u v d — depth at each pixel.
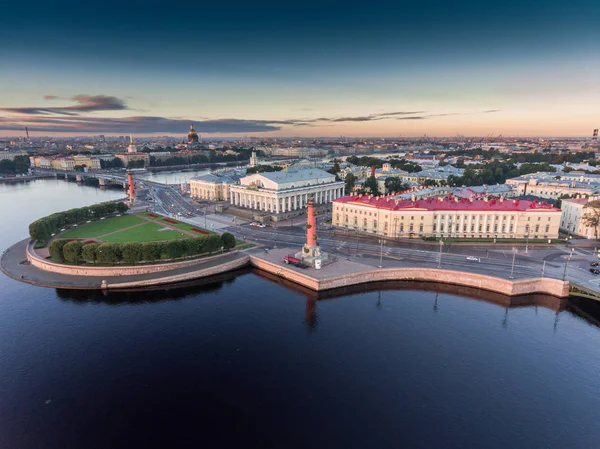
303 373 103.56
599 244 197.38
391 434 83.69
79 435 83.50
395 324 128.75
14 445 80.69
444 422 87.06
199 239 184.50
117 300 147.00
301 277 161.12
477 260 175.00
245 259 184.12
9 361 107.56
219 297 150.25
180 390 97.12
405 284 163.38
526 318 133.88
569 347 115.69
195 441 82.12
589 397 94.88
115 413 89.69
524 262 172.12
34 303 143.25
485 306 142.75
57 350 113.12
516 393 96.06
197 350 113.62
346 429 85.19
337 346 115.56
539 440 82.38
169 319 131.88
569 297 148.50
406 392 96.44
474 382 99.94
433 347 115.12
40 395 94.94
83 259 174.75
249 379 101.25
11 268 175.88
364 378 101.44
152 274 166.88
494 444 81.25
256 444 81.25
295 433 84.06
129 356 110.50
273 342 117.69
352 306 142.12
